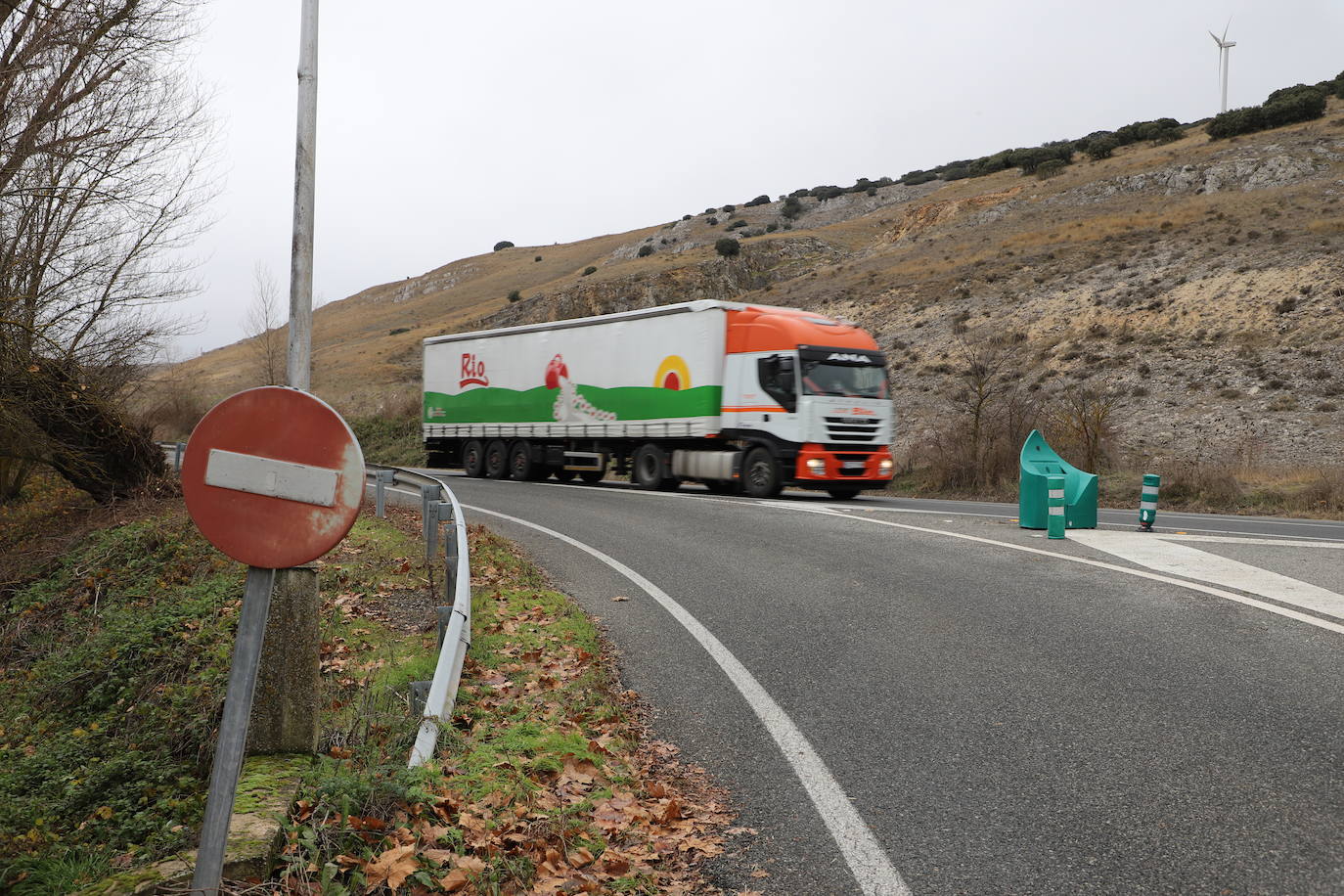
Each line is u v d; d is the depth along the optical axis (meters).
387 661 7.20
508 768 4.81
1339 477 19.81
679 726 5.79
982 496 23.12
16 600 14.17
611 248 132.75
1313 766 4.75
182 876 3.32
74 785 6.67
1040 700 5.97
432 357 31.16
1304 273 38.62
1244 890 3.56
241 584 11.05
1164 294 41.31
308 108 12.00
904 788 4.69
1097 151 80.69
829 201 128.12
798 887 3.73
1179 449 27.62
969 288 50.50
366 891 3.57
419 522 15.50
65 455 17.75
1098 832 4.10
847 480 20.44
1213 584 9.33
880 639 7.65
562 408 25.75
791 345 20.14
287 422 3.07
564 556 12.34
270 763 4.57
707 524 15.16
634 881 3.77
